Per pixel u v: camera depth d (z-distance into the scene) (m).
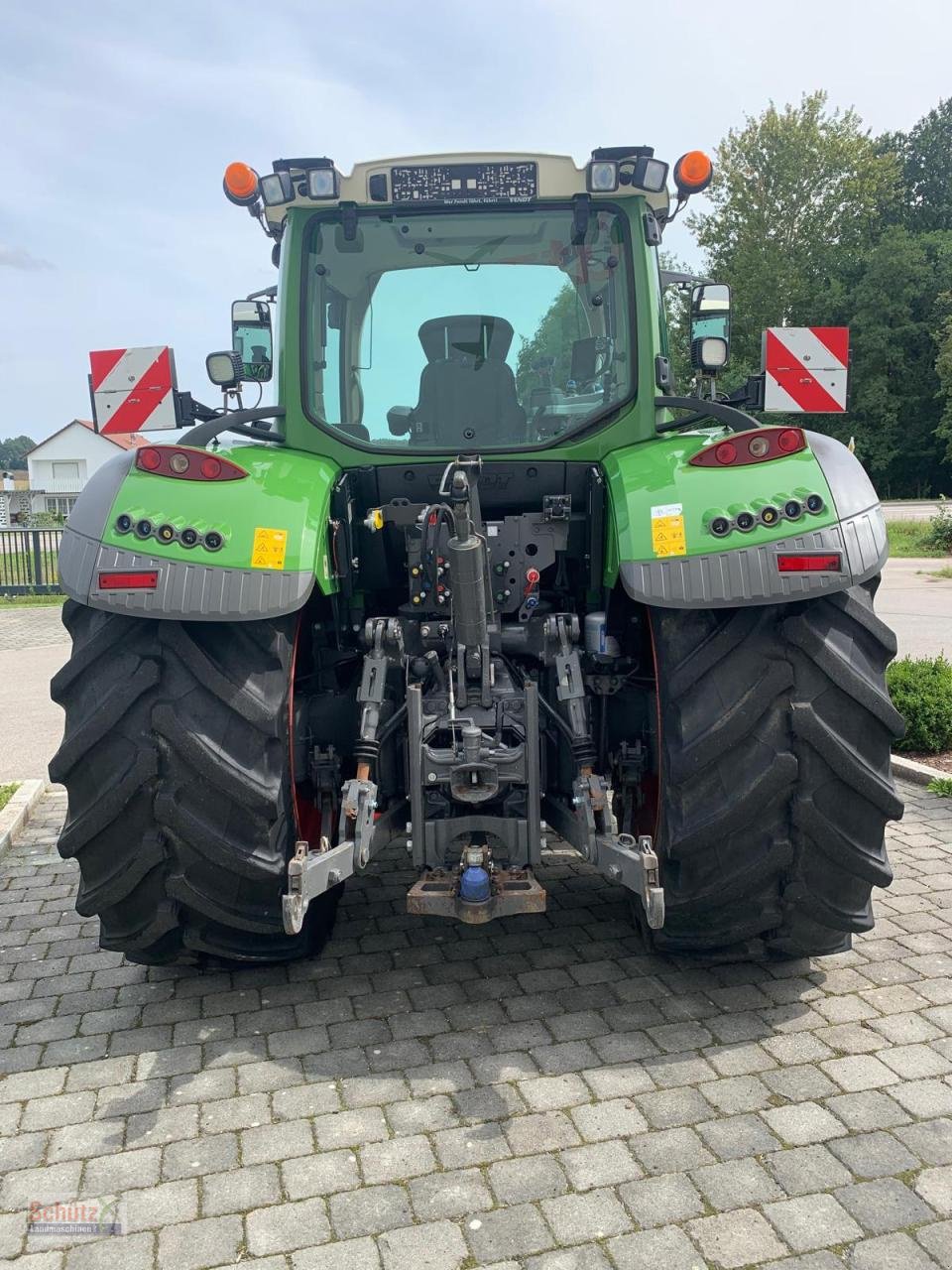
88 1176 2.33
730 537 2.62
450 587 2.99
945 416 45.34
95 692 2.72
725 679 2.69
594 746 3.06
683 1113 2.50
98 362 3.89
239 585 2.61
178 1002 3.14
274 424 3.64
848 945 3.02
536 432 3.50
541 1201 2.21
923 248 49.59
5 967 3.44
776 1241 2.08
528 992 3.14
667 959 3.33
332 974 3.30
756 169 45.31
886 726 2.74
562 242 3.45
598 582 3.28
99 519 2.69
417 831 2.90
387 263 3.50
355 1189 2.26
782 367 3.89
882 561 2.65
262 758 2.72
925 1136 2.40
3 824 4.91
